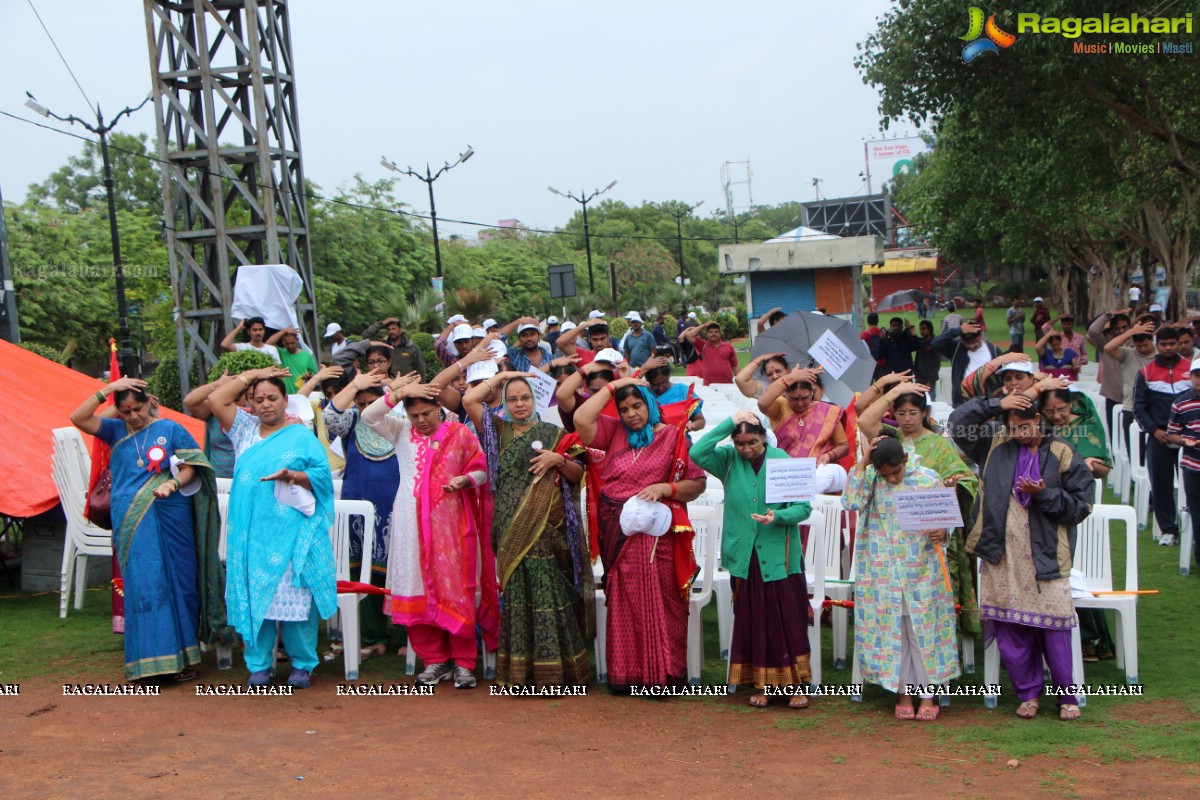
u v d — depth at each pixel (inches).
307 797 198.5
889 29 838.5
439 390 279.1
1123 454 465.4
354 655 280.1
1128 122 855.7
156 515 272.7
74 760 218.2
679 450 264.5
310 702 261.3
